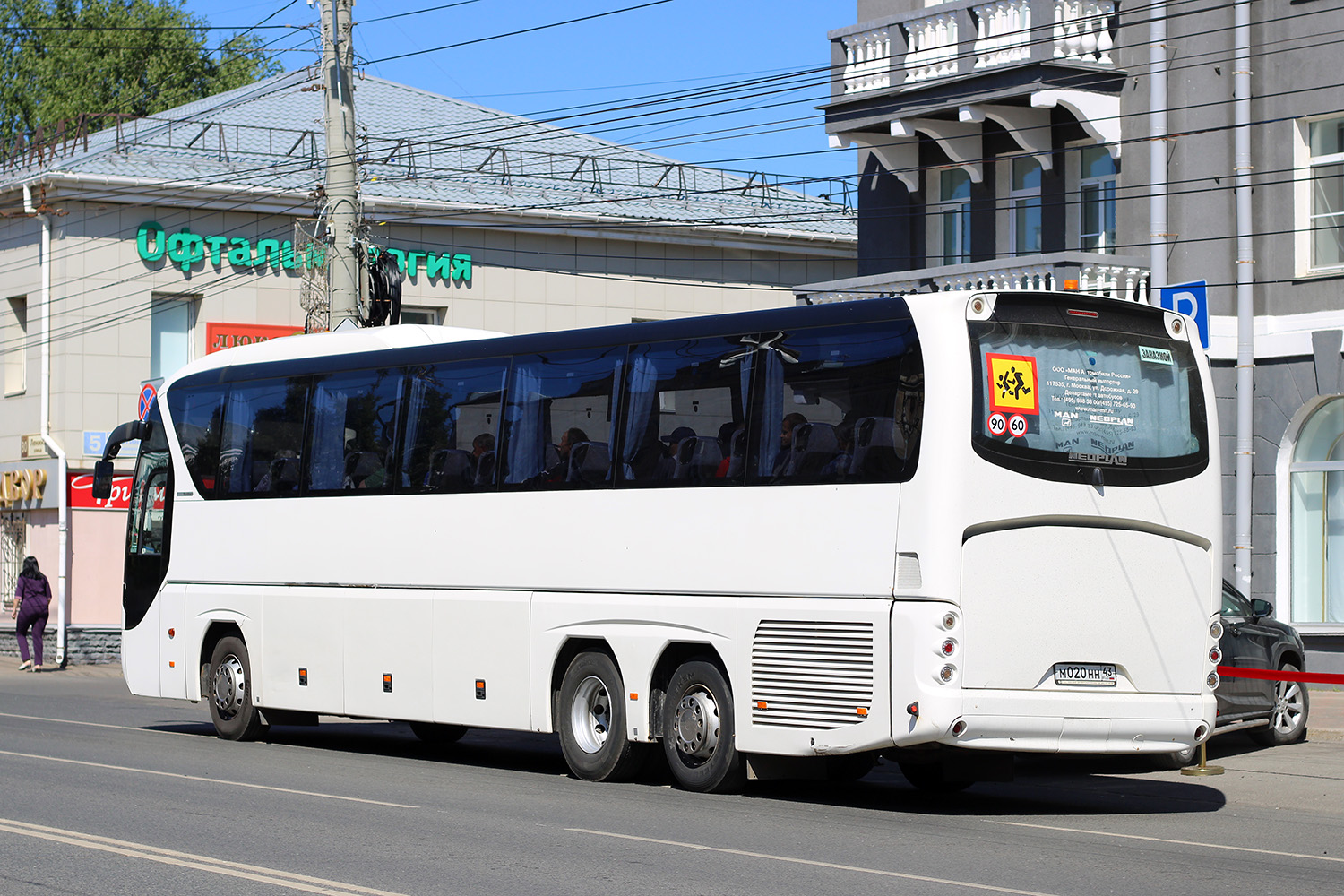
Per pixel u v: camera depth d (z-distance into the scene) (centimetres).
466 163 3756
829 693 1173
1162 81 2133
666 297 3762
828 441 1196
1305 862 977
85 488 3188
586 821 1097
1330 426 2058
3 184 3306
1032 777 1477
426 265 3491
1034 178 2366
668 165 3928
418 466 1524
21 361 3372
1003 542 1134
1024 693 1133
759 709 1217
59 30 5325
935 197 2502
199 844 972
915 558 1130
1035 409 1155
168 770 1389
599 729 1360
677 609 1279
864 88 2441
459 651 1459
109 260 3203
